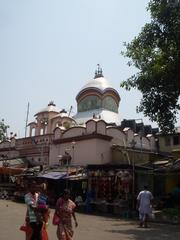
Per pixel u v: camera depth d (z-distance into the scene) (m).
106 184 24.86
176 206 20.42
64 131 31.77
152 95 19.41
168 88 18.56
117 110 43.78
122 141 30.62
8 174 34.66
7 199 32.94
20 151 37.50
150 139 32.81
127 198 23.22
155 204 22.92
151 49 19.97
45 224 9.16
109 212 24.30
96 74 45.53
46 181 28.78
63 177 26.88
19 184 31.97
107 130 30.03
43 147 34.94
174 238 13.34
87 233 14.09
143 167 24.08
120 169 23.94
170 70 18.11
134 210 22.31
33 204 9.10
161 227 17.05
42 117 42.19
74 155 30.02
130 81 19.59
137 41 19.64
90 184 25.48
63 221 9.95
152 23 18.78
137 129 36.19
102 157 28.94
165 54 18.84
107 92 42.56
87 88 42.84
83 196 26.80
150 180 26.14
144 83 18.92
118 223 18.39
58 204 10.08
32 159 35.88
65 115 39.50
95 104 42.25
